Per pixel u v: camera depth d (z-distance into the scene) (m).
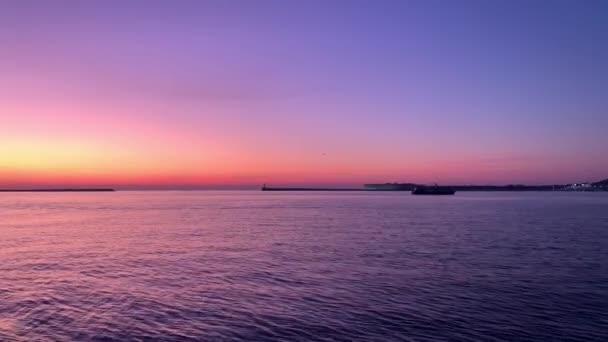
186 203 176.12
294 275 31.61
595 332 20.12
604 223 71.44
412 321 21.61
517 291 26.88
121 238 54.12
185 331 20.45
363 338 19.56
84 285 28.89
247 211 113.62
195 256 40.03
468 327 20.78
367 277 30.81
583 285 28.31
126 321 21.78
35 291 27.36
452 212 103.19
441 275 31.31
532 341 19.20
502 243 47.38
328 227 66.94
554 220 78.00
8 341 19.28
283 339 19.50
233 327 20.94
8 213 110.31
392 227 66.19
